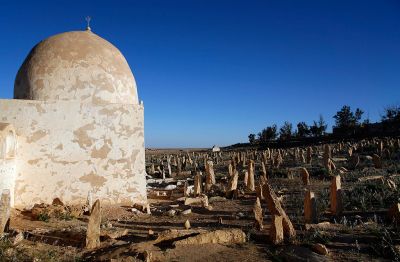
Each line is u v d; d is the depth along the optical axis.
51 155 11.78
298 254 5.95
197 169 28.97
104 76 12.77
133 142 12.74
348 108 60.91
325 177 17.09
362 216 8.70
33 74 12.51
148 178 23.61
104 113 12.43
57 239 7.38
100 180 12.22
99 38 14.00
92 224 6.87
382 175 15.30
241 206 11.66
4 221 7.51
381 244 6.20
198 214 10.70
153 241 6.62
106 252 6.25
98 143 12.29
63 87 12.28
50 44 12.98
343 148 36.81
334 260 5.80
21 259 6.07
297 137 68.88
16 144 11.39
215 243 6.68
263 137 74.12
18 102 11.59
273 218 6.75
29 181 11.52
